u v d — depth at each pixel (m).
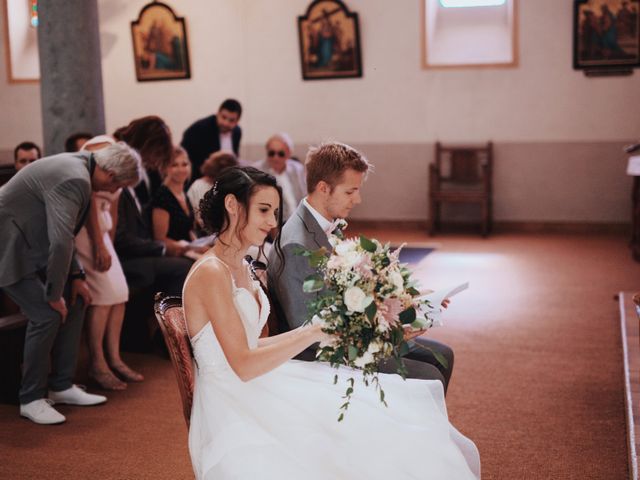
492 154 10.52
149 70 11.19
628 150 8.35
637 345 4.82
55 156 4.15
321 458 2.44
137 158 4.25
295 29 10.80
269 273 3.13
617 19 9.95
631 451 3.38
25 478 3.57
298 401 2.59
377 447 2.52
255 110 11.09
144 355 5.41
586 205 10.43
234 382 2.57
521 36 10.27
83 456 3.80
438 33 10.73
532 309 6.45
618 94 10.14
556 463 3.64
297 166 7.01
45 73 6.15
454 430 2.70
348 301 2.35
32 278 4.11
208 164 5.72
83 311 4.45
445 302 3.01
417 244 9.71
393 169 10.87
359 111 10.84
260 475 2.35
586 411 4.28
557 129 10.37
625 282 7.37
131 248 5.28
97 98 6.25
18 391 4.44
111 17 11.14
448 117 10.62
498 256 8.79
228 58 11.02
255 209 2.58
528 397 4.50
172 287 5.30
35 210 4.07
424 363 3.19
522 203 10.59
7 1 11.12
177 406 4.45
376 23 10.59
